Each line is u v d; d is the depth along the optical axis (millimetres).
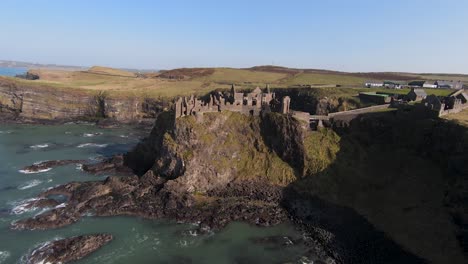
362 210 90688
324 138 113562
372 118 114312
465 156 85250
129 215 92688
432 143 98188
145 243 80812
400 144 106125
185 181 104938
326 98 149375
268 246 81812
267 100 126062
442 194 84688
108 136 184500
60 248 74938
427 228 77812
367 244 79875
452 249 71188
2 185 108500
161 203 97750
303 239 85188
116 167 125750
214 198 103250
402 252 74062
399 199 89625
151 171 112125
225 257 77125
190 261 75062
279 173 109000
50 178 115812
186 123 109938
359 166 104688
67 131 192125
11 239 79000
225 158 112688
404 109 115938
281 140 113125
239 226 89875
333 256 78188
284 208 98812
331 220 90500
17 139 167750
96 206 95062
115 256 75312
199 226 88938
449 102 114750
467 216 74500
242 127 118312
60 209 91750
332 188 100500
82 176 118688
